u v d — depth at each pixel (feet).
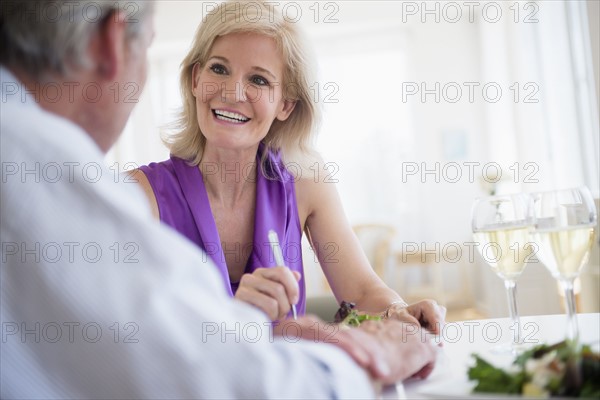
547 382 2.25
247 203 5.42
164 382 2.11
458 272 23.06
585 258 3.10
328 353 2.41
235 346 2.17
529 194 3.48
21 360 2.12
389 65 23.85
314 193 5.85
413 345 2.94
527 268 13.60
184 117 5.29
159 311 2.11
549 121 16.65
